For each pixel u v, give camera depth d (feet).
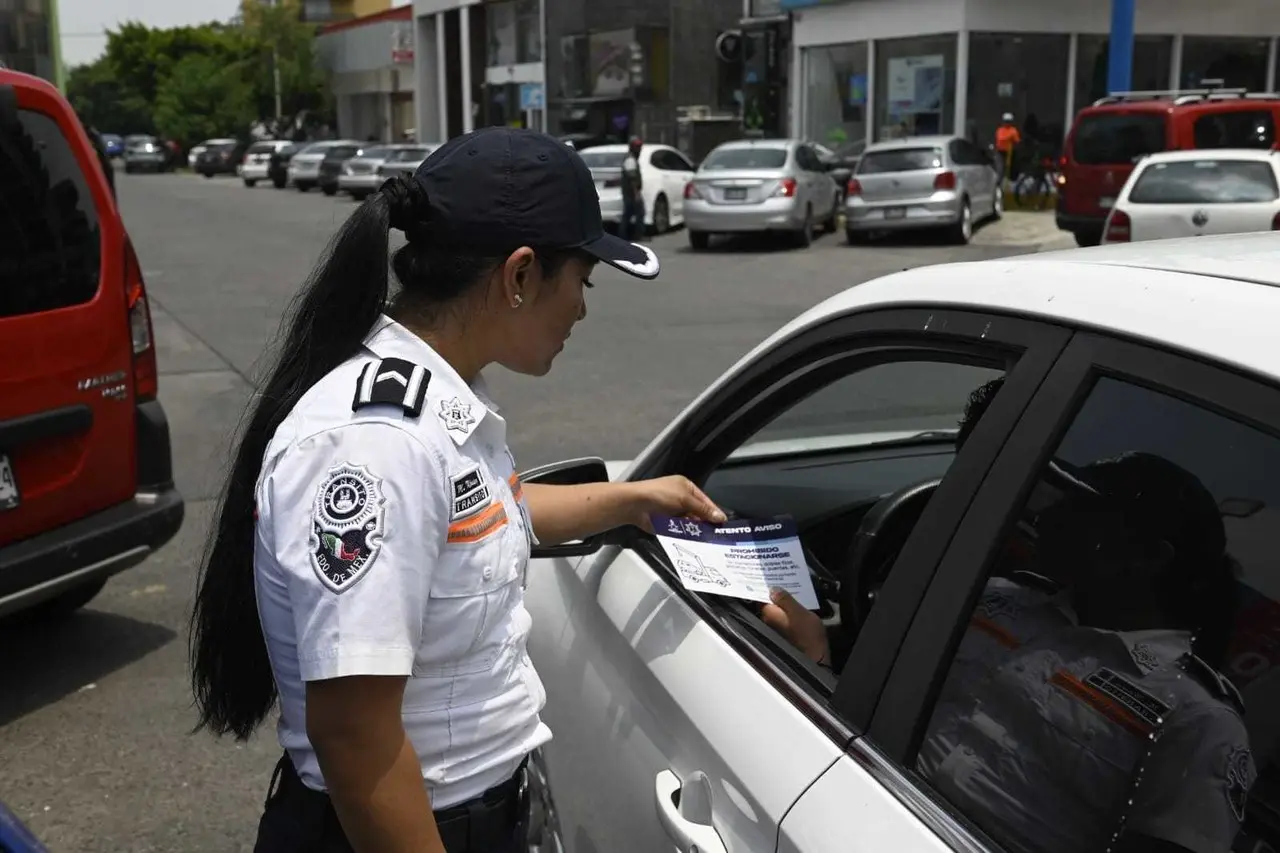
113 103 244.63
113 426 13.23
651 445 8.16
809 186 56.39
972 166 57.72
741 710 5.65
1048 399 4.77
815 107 79.71
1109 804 4.84
